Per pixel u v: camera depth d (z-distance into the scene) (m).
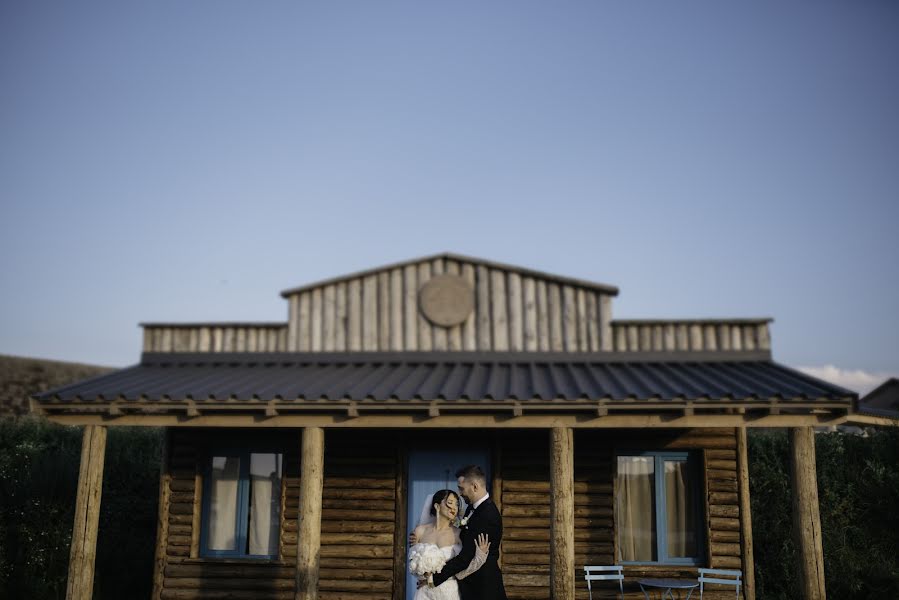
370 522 12.34
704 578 11.24
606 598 11.89
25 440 18.02
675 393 9.57
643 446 12.37
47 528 13.91
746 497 12.13
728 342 12.32
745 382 10.32
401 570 12.12
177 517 12.58
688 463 12.48
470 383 10.69
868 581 13.65
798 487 9.48
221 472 12.82
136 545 14.64
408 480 12.48
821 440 16.27
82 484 10.05
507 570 12.01
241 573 12.30
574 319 12.59
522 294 12.75
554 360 12.33
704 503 12.16
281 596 12.19
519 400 9.55
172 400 9.88
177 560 12.41
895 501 14.69
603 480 12.30
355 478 12.49
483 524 6.68
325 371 11.95
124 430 19.91
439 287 12.79
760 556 14.61
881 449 15.71
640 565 12.03
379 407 9.71
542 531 12.12
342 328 12.89
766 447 16.31
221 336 13.01
